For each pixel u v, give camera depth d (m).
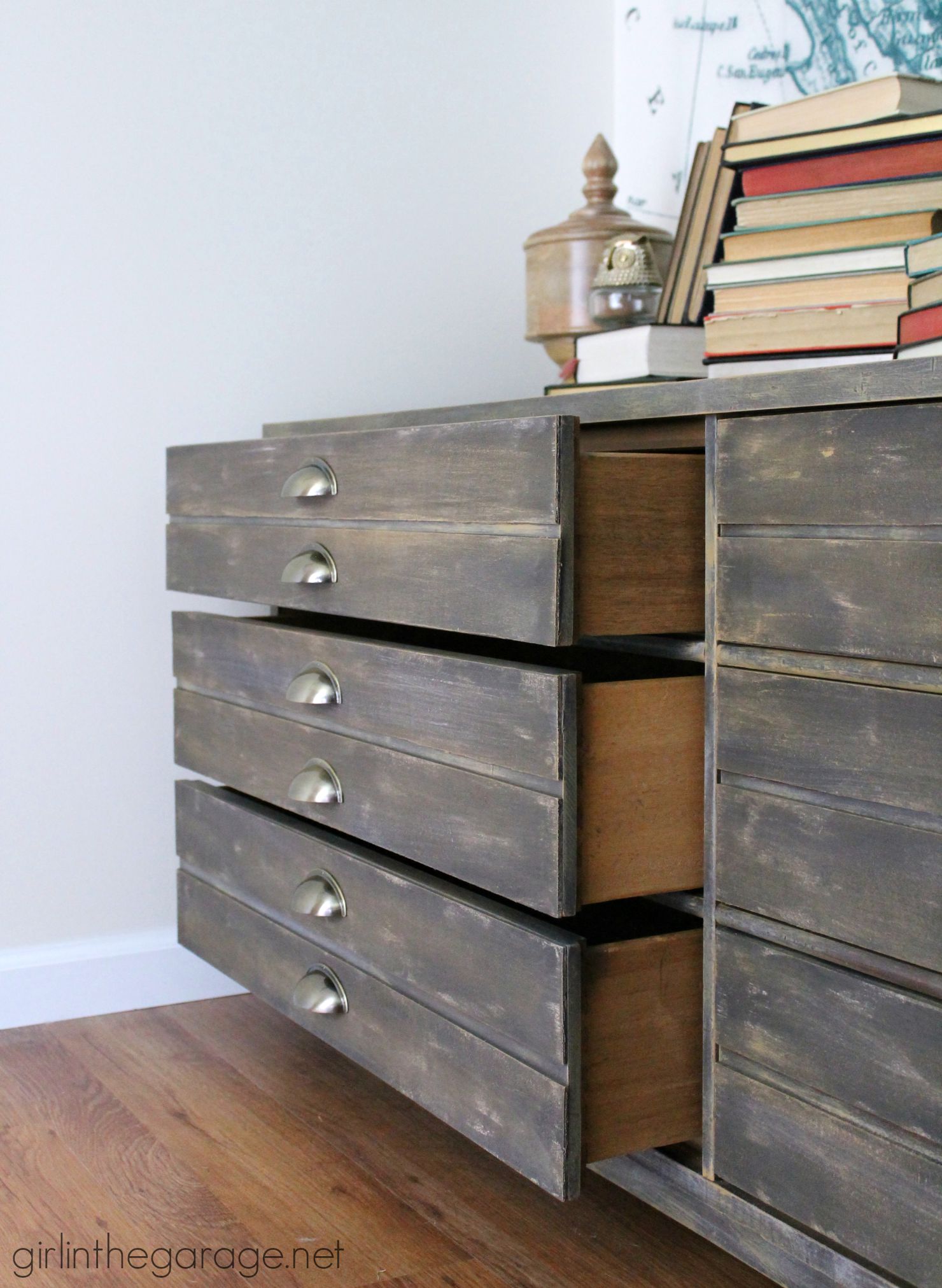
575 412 1.22
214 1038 1.79
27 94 1.75
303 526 1.43
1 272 1.75
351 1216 1.32
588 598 1.06
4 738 1.80
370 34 1.94
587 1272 1.22
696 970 1.13
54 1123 1.52
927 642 0.90
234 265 1.88
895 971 0.94
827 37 1.73
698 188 1.60
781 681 1.02
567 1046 1.06
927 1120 0.91
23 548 1.79
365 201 1.96
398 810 1.28
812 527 0.98
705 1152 1.12
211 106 1.85
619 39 2.10
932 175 1.13
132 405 1.84
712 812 1.10
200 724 1.70
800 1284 1.04
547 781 1.07
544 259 1.81
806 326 1.20
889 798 0.94
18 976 1.82
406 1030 1.29
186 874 1.75
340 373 1.96
